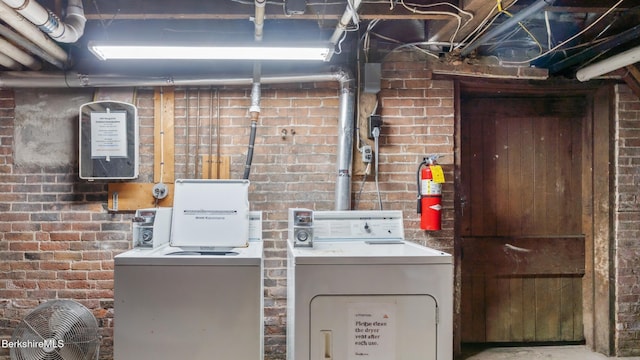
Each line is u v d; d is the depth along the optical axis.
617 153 2.94
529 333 3.16
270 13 2.29
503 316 3.14
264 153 2.88
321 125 2.90
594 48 2.59
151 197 2.81
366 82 2.79
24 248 2.79
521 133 3.16
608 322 2.94
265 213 2.86
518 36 2.87
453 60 2.90
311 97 2.90
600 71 2.67
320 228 2.39
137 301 1.86
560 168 3.17
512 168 3.16
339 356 1.83
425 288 1.84
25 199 2.79
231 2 2.28
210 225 2.38
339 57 2.91
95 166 2.70
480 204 3.15
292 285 1.98
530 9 2.09
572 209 3.16
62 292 2.79
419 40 2.88
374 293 1.83
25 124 2.80
